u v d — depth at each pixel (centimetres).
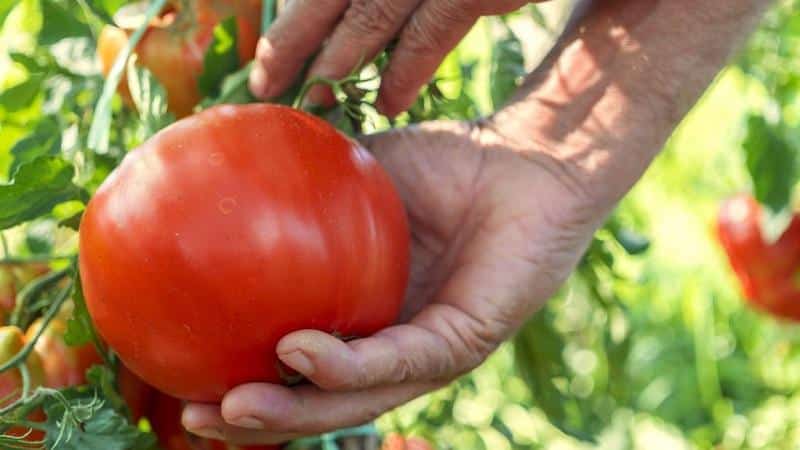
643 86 75
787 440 153
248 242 62
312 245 63
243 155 64
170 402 76
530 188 74
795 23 106
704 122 149
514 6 73
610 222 95
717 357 167
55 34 81
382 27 73
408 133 76
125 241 63
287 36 73
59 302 70
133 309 63
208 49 76
